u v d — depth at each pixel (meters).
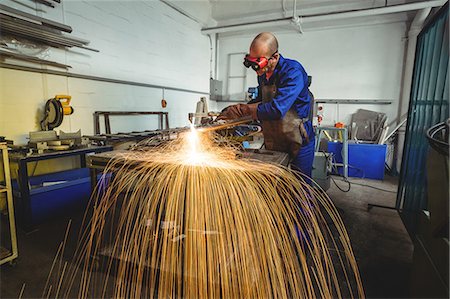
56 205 2.21
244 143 1.69
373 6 4.05
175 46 4.11
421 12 3.57
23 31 2.16
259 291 0.58
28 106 2.38
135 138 2.76
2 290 1.38
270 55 1.54
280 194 0.73
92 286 1.30
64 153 2.13
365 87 4.38
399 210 2.42
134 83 3.40
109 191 0.87
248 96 4.92
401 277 1.53
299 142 1.70
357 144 3.89
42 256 1.67
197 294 0.58
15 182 2.13
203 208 0.60
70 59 2.68
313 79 4.68
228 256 0.59
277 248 0.62
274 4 4.54
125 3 3.20
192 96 4.61
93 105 2.95
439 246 1.00
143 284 0.76
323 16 3.99
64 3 2.57
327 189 3.14
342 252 1.73
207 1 4.79
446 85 1.56
